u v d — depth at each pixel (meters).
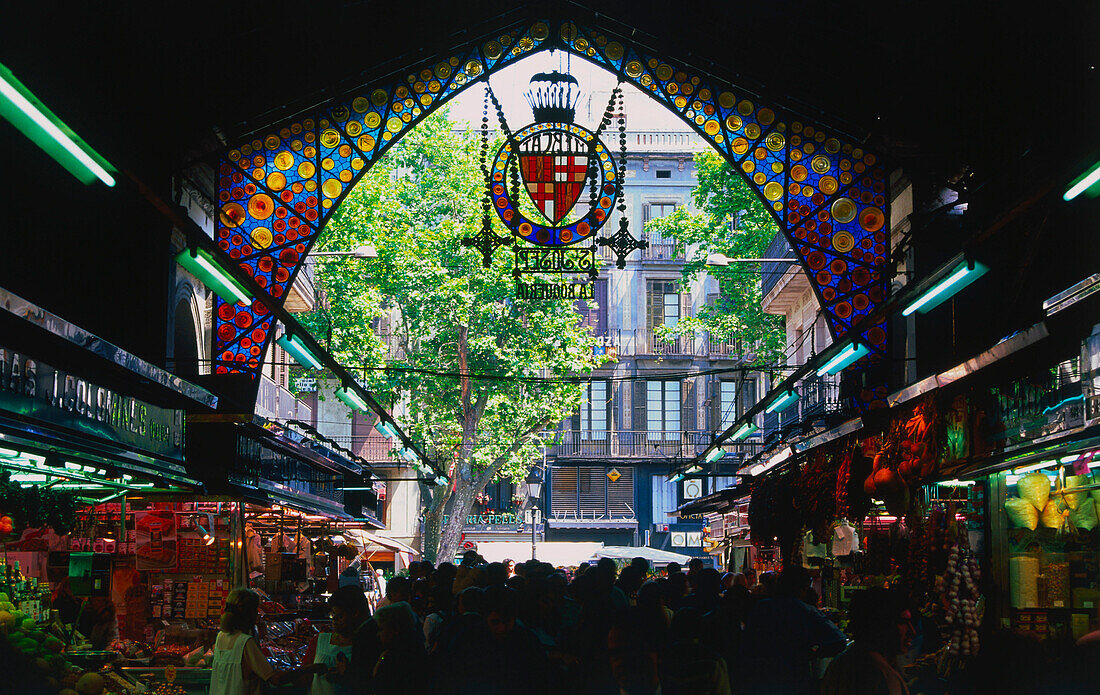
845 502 13.40
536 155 14.80
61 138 6.30
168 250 13.18
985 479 10.81
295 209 14.98
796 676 7.88
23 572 13.18
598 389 56.16
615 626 6.30
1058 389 8.41
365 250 26.55
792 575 8.14
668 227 33.75
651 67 15.40
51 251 11.88
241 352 14.41
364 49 14.76
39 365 8.23
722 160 31.98
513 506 54.44
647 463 55.28
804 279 28.69
